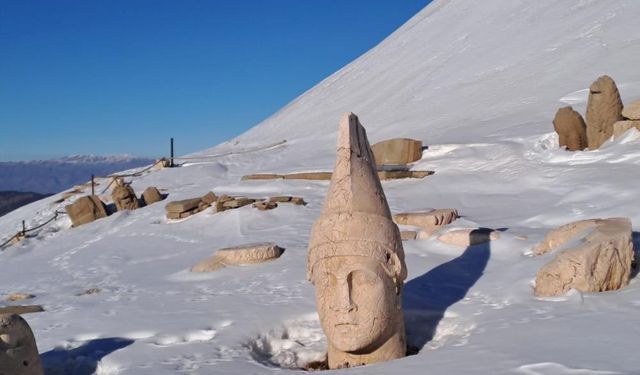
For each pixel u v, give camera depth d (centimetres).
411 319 797
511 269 941
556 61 3212
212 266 1207
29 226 2372
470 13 4878
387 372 584
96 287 1209
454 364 576
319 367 704
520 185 1645
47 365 717
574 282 780
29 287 1330
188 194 2258
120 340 790
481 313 773
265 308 873
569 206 1338
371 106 4009
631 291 759
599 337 593
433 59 4356
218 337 773
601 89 1758
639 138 1673
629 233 812
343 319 654
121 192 2194
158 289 1111
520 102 2802
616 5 3628
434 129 2853
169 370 657
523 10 4347
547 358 547
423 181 1862
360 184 687
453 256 1095
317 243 684
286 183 2108
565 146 1836
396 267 677
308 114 4538
